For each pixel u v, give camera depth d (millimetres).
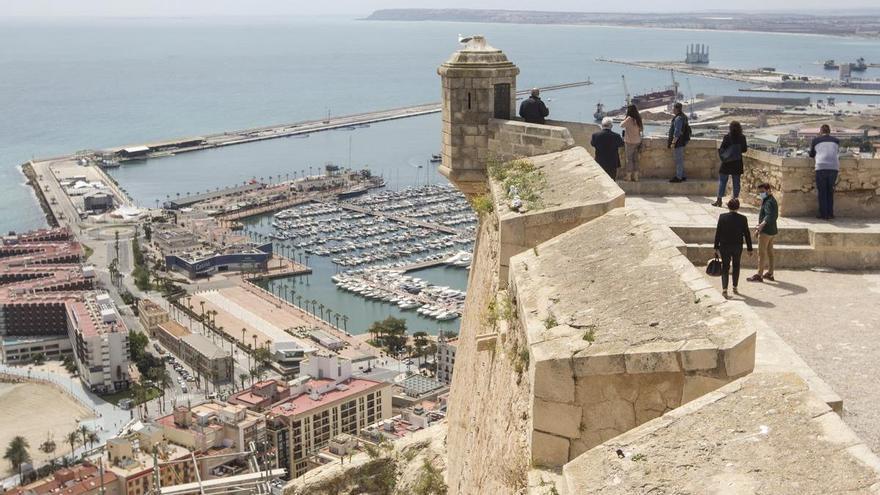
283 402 155625
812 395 11727
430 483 35031
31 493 133125
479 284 32750
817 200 32906
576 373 14875
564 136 32125
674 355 14094
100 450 155125
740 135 33656
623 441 12023
